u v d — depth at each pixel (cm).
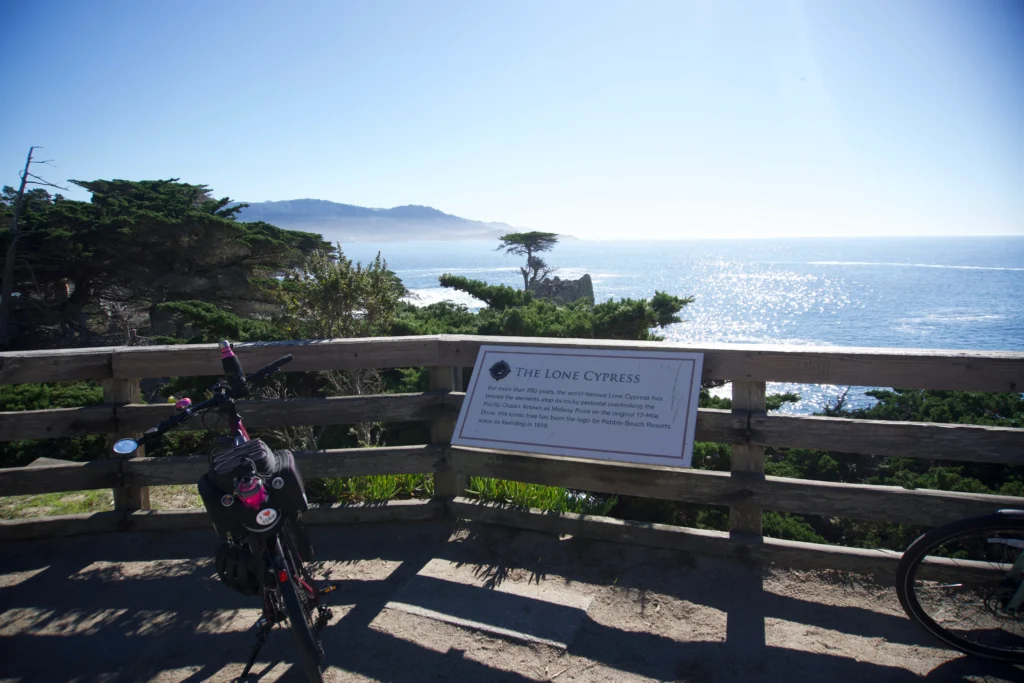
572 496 446
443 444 425
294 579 266
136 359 414
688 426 348
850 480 693
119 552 410
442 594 351
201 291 3744
